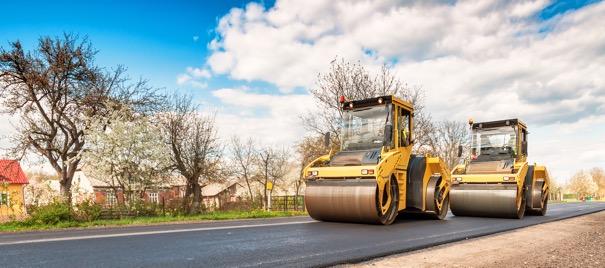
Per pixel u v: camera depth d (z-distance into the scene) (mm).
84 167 21641
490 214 12906
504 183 12820
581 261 5719
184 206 20281
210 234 7402
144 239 6637
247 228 8578
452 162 40000
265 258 5156
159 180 22469
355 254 5609
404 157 10445
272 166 48250
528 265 5387
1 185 13578
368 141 10047
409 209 10977
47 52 22516
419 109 25234
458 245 6977
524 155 14203
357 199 9016
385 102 10078
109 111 22297
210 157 29891
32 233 7941
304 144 30688
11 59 21750
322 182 9695
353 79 23812
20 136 23422
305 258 5238
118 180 20156
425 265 5164
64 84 23406
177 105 28828
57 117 23703
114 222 12039
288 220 11172
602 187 107750
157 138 22031
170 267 4488
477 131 14617
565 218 13922
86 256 5062
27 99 22984
